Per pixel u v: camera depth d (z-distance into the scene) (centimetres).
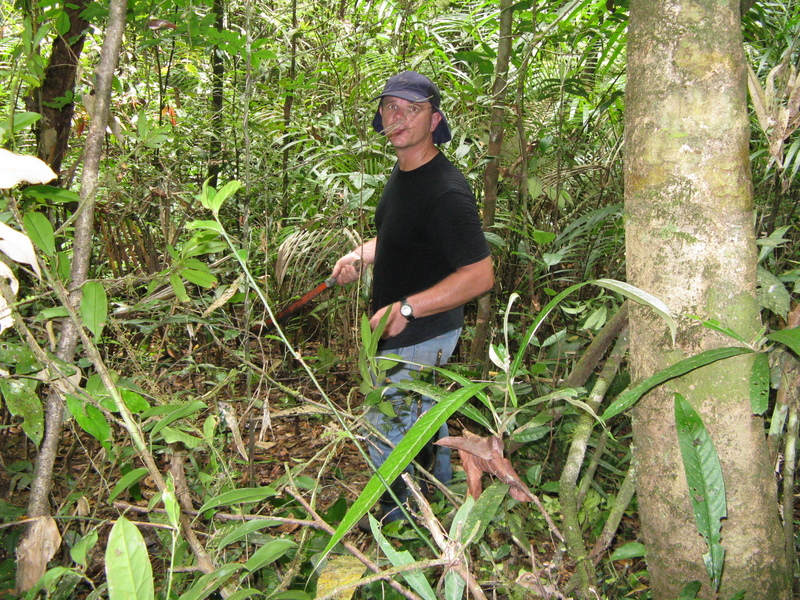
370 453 210
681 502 114
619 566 174
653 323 113
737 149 106
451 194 205
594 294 274
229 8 293
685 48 105
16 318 85
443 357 222
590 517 174
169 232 208
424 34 295
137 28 181
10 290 83
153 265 215
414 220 212
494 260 280
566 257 275
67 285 99
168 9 176
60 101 165
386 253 223
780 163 123
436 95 213
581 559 127
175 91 325
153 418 102
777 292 130
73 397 90
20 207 106
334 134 303
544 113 312
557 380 212
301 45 323
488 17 277
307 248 268
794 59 207
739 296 108
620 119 312
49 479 96
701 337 109
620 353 161
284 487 113
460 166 286
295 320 302
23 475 157
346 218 288
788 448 130
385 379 129
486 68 248
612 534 138
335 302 285
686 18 104
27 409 88
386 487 73
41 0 146
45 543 89
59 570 78
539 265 249
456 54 247
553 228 270
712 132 105
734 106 105
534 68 302
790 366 127
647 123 109
